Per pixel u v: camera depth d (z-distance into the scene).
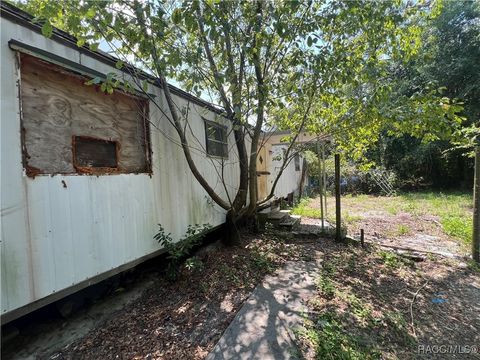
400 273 3.79
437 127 3.51
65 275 2.31
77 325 2.59
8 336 2.35
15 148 1.99
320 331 2.36
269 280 3.55
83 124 2.62
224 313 2.75
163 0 2.51
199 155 4.60
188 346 2.24
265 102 3.39
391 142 14.15
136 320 2.67
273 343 2.23
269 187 8.57
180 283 3.46
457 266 4.02
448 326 2.56
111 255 2.79
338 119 4.75
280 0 3.13
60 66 2.36
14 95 2.00
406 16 3.56
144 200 3.29
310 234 5.61
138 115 3.34
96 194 2.64
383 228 6.32
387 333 2.41
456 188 13.30
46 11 2.17
